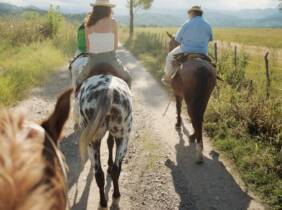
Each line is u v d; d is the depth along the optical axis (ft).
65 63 51.06
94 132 12.26
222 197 16.22
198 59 19.81
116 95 12.96
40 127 5.24
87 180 17.44
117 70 15.21
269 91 30.66
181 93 21.18
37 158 3.88
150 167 18.86
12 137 4.00
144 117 27.55
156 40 88.33
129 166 18.97
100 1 14.93
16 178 3.41
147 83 41.06
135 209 15.17
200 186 17.17
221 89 31.40
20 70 38.96
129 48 84.69
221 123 24.07
